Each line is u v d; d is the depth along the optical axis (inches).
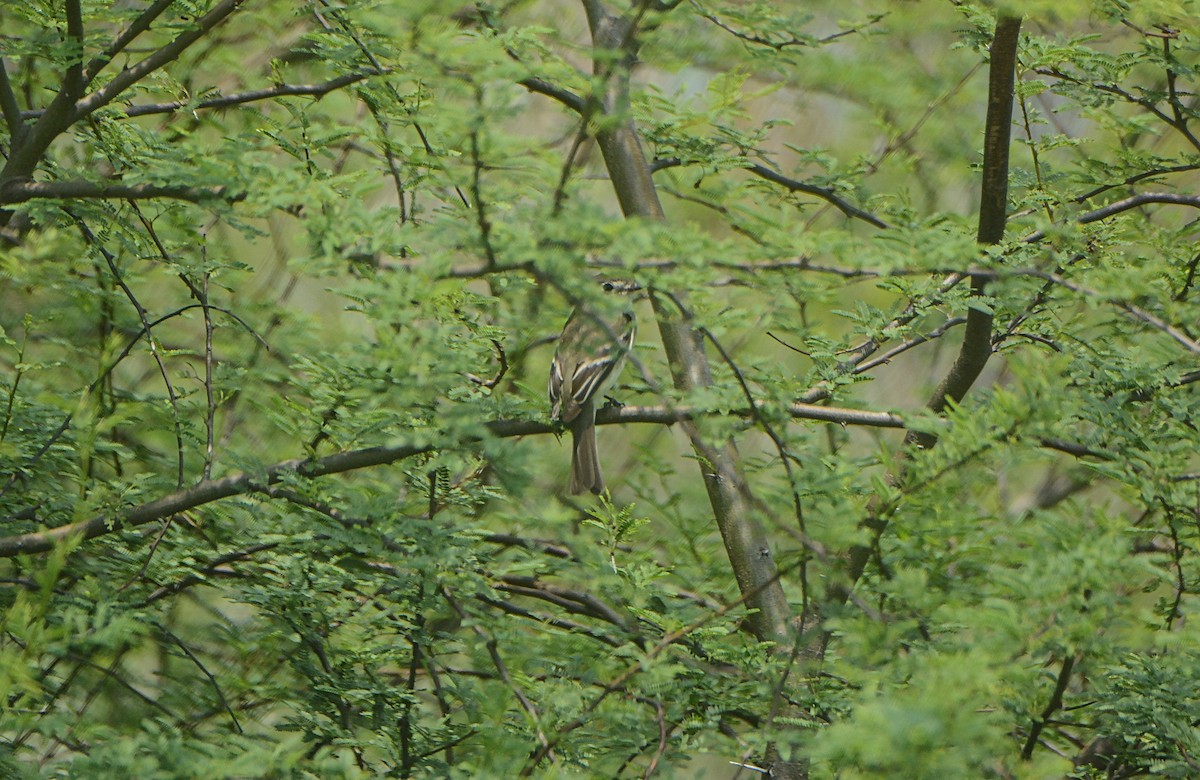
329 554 419.2
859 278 326.0
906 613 302.4
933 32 601.6
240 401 529.0
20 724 291.3
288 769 282.2
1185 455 360.2
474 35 329.4
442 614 394.0
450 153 376.5
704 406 303.6
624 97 314.7
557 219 285.0
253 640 429.4
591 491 457.7
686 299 316.2
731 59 509.4
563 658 393.7
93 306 459.8
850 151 714.8
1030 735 299.7
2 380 443.8
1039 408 284.4
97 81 458.0
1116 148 501.4
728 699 370.6
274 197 311.7
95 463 471.8
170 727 312.7
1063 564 269.7
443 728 395.2
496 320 411.2
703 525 528.4
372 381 368.8
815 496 294.0
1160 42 484.1
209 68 537.6
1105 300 327.0
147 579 433.1
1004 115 401.7
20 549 380.5
